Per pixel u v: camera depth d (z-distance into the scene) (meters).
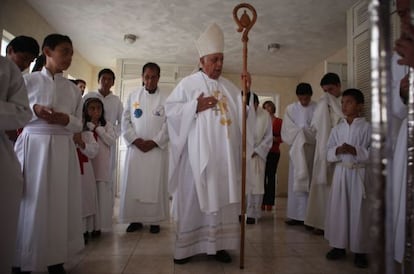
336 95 3.07
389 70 0.51
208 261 2.11
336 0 3.44
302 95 3.45
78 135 2.10
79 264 2.01
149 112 3.02
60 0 3.63
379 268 0.50
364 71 3.25
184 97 2.18
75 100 1.92
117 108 3.37
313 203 3.01
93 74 6.33
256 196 3.52
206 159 1.98
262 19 3.94
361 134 2.22
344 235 2.17
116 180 5.58
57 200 1.70
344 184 2.21
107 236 2.74
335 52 5.06
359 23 3.38
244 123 2.05
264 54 5.23
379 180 0.50
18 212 1.50
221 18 3.98
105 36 4.71
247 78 2.08
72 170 1.87
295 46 4.84
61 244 1.70
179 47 5.13
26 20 3.64
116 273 1.87
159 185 2.93
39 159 1.68
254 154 3.49
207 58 2.15
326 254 2.35
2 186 1.43
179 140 2.12
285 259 2.22
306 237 2.88
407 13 0.85
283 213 4.24
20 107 1.42
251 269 1.99
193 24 4.19
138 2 3.65
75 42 4.98
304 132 3.35
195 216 2.10
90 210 2.50
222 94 2.19
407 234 0.79
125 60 5.81
